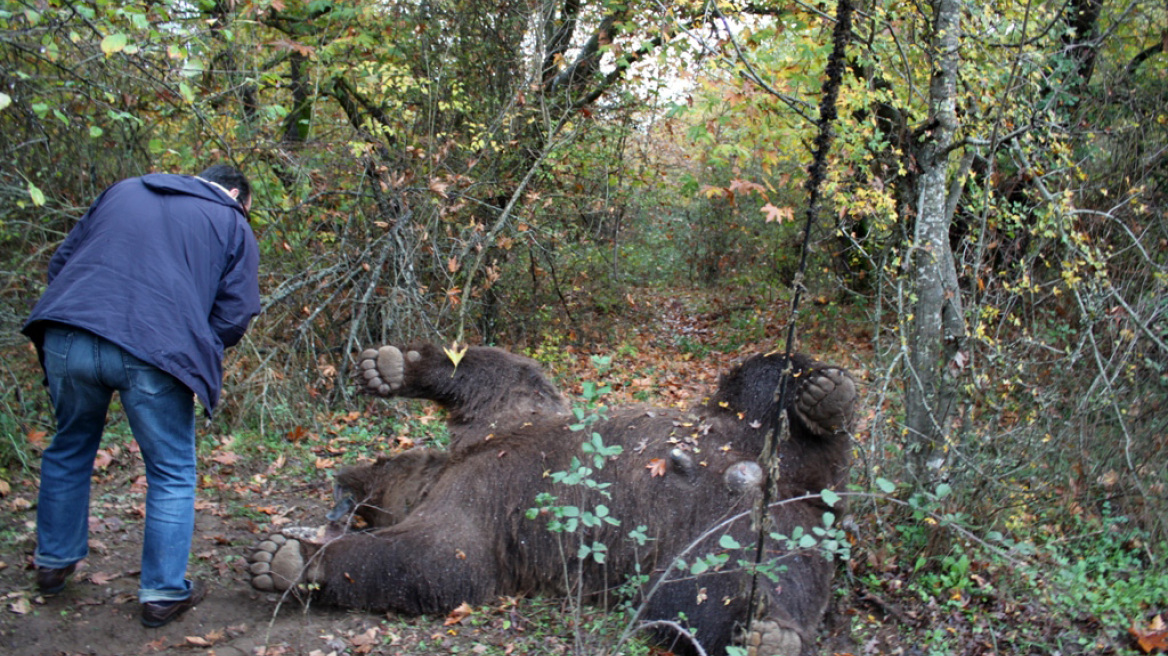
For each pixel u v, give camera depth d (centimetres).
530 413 434
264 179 704
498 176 895
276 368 663
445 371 440
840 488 387
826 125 297
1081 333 479
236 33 721
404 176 762
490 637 362
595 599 386
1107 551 434
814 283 1080
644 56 880
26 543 413
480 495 395
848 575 404
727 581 347
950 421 435
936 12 460
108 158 643
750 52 638
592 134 974
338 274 738
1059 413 481
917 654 361
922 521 425
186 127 691
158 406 335
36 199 371
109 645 343
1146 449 458
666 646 355
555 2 883
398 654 349
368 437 639
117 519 456
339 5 845
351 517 448
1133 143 607
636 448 392
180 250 337
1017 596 396
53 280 338
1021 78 482
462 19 887
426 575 374
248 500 513
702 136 756
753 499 365
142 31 523
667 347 1089
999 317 521
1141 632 359
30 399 560
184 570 360
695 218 1620
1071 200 494
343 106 906
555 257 984
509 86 891
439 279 799
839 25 291
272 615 371
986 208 433
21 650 333
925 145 455
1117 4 671
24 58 551
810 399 370
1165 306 464
